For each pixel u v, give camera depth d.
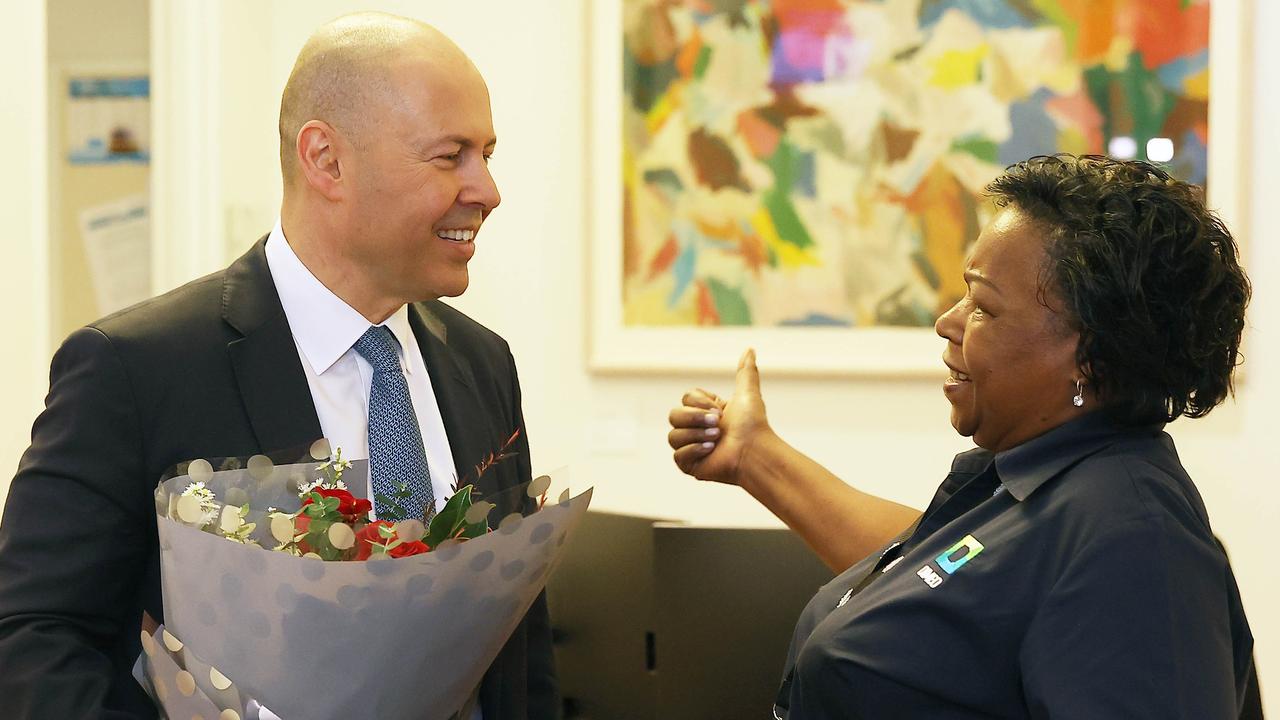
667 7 4.05
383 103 1.46
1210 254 1.34
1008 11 3.91
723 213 4.06
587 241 4.08
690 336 4.07
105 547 1.36
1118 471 1.33
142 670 1.37
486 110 1.53
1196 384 1.38
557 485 1.46
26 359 2.90
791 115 4.02
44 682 1.28
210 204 3.87
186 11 3.83
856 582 1.60
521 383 4.16
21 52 2.89
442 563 1.26
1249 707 1.57
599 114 4.07
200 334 1.46
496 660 1.59
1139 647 1.22
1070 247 1.35
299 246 1.54
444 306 1.77
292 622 1.25
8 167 2.85
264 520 1.32
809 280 4.03
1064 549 1.31
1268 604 3.81
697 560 1.98
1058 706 1.23
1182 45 3.80
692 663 1.98
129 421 1.39
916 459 3.97
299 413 1.48
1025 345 1.40
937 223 3.97
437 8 4.17
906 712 1.36
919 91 3.97
